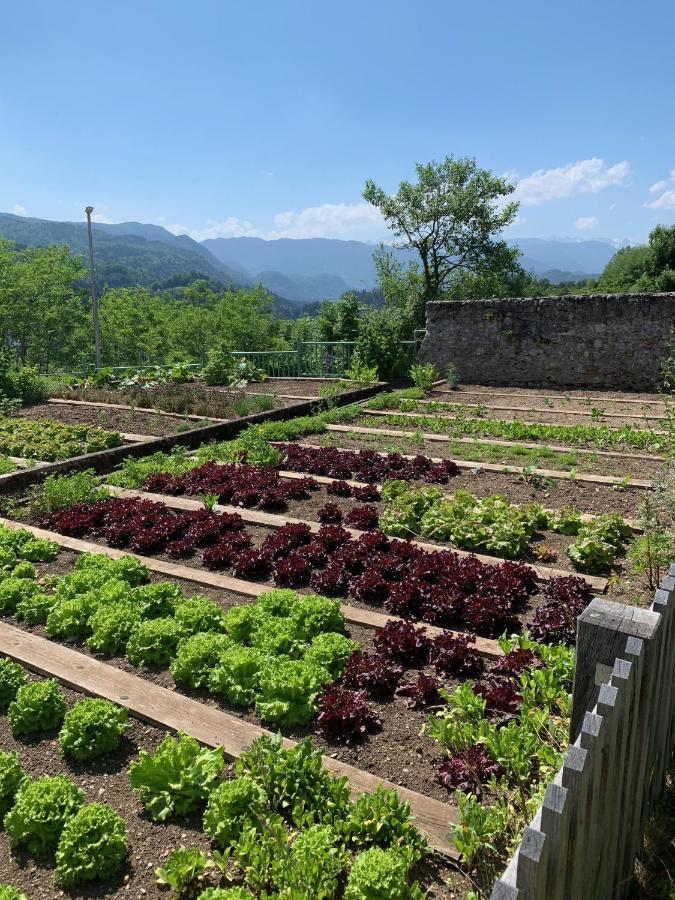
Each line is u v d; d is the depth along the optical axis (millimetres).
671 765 3842
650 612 2975
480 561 6371
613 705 2303
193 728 3969
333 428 12992
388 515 7523
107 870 3055
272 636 4984
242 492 8492
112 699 4273
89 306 52875
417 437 11539
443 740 3754
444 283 41656
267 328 61219
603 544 6219
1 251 43812
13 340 46656
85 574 5949
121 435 12133
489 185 38594
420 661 4828
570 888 2246
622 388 17203
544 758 3479
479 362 19359
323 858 2895
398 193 39406
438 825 3205
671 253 41531
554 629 4957
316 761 3430
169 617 5281
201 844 3213
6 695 4461
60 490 8383
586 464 9742
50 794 3311
